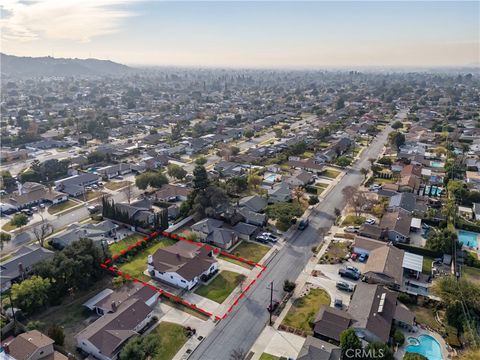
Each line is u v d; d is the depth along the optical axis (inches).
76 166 5856.3
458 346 2261.3
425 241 3560.5
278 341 2321.6
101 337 2222.0
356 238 3398.1
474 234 3779.5
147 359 2110.0
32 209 4343.0
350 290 2802.7
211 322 2491.4
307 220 3991.1
